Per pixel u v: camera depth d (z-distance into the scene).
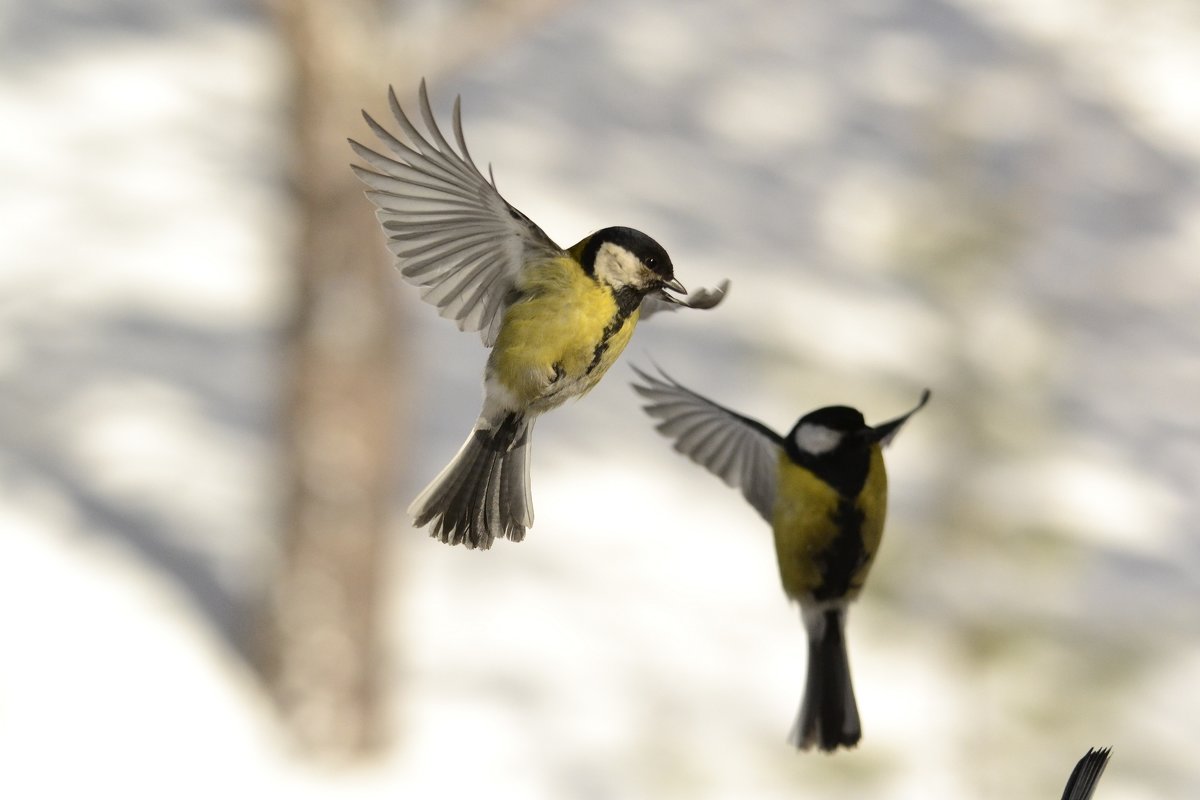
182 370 17.42
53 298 17.92
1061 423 11.16
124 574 14.94
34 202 19.20
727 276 20.52
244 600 14.81
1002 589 10.73
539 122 22.81
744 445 6.27
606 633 15.33
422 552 15.87
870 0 28.14
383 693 14.05
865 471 6.09
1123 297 22.19
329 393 13.76
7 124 20.36
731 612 15.85
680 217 21.59
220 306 18.38
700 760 13.11
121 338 17.66
